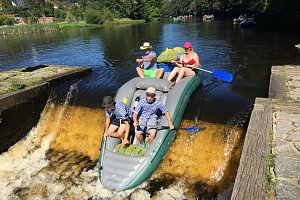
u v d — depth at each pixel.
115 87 9.13
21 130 8.02
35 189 6.36
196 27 32.62
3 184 6.55
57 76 9.52
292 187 3.85
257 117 5.59
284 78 7.81
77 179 6.54
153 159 5.87
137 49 17.00
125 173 5.73
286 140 4.83
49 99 8.87
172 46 18.05
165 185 6.00
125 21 55.44
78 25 47.75
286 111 5.81
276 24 26.31
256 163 4.30
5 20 60.47
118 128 6.43
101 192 5.95
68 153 7.52
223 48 15.71
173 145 6.61
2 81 8.95
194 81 7.82
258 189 3.84
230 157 6.10
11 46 22.86
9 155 7.54
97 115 7.86
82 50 17.98
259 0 26.94
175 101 6.69
